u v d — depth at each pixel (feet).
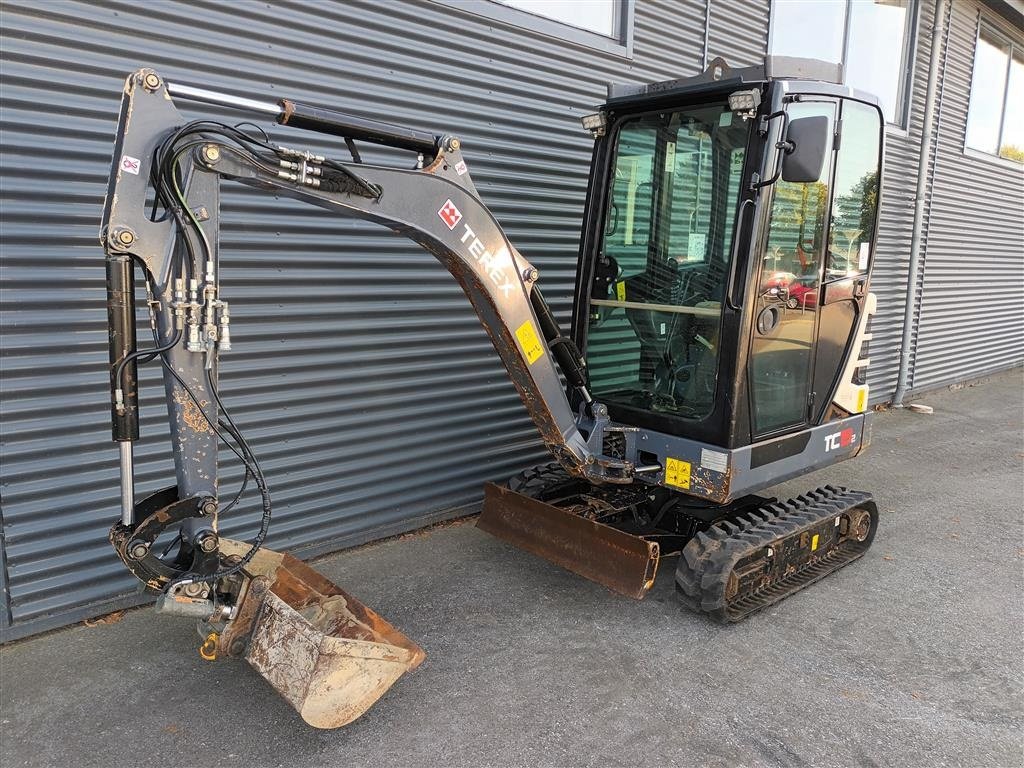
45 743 8.44
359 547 14.23
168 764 8.18
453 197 9.30
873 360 27.61
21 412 10.21
